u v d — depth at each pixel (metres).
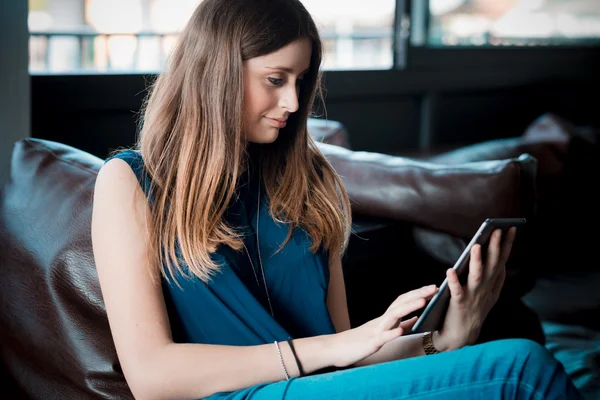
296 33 1.38
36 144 1.78
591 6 4.95
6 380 1.60
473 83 4.36
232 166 1.41
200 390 1.26
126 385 1.47
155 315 1.28
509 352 1.17
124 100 2.85
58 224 1.58
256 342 1.34
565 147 3.46
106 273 1.30
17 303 1.57
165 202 1.36
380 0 3.98
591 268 3.57
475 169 1.93
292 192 1.51
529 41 4.65
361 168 2.09
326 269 1.54
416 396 1.17
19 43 2.32
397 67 4.00
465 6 4.25
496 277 1.42
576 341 2.69
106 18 3.16
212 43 1.37
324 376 1.23
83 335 1.49
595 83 5.09
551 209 3.43
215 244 1.34
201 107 1.38
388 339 1.27
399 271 2.08
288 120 1.54
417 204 1.96
